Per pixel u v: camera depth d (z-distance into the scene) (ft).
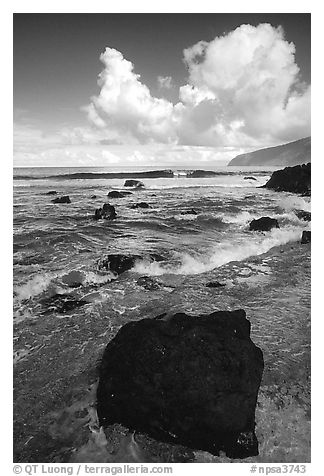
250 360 15.53
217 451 14.65
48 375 17.10
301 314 21.88
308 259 30.22
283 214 45.70
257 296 24.04
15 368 17.54
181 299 23.40
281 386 16.75
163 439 14.83
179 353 15.25
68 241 33.27
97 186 68.08
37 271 26.78
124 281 26.02
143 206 49.62
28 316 21.57
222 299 23.56
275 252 32.24
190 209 48.44
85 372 17.13
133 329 16.44
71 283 25.34
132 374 15.03
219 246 33.40
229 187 71.51
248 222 42.14
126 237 35.19
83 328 20.34
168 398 14.66
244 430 14.70
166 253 30.96
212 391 14.56
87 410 15.57
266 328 20.52
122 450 14.55
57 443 14.70
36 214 42.57
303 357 18.37
